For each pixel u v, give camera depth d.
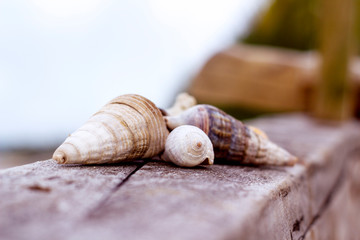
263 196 0.20
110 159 0.23
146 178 0.22
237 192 0.21
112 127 0.23
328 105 0.66
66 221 0.18
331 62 0.65
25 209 0.18
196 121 0.25
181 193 0.20
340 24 0.65
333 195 0.35
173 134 0.24
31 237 0.17
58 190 0.20
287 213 0.22
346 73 0.65
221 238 0.17
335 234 0.34
